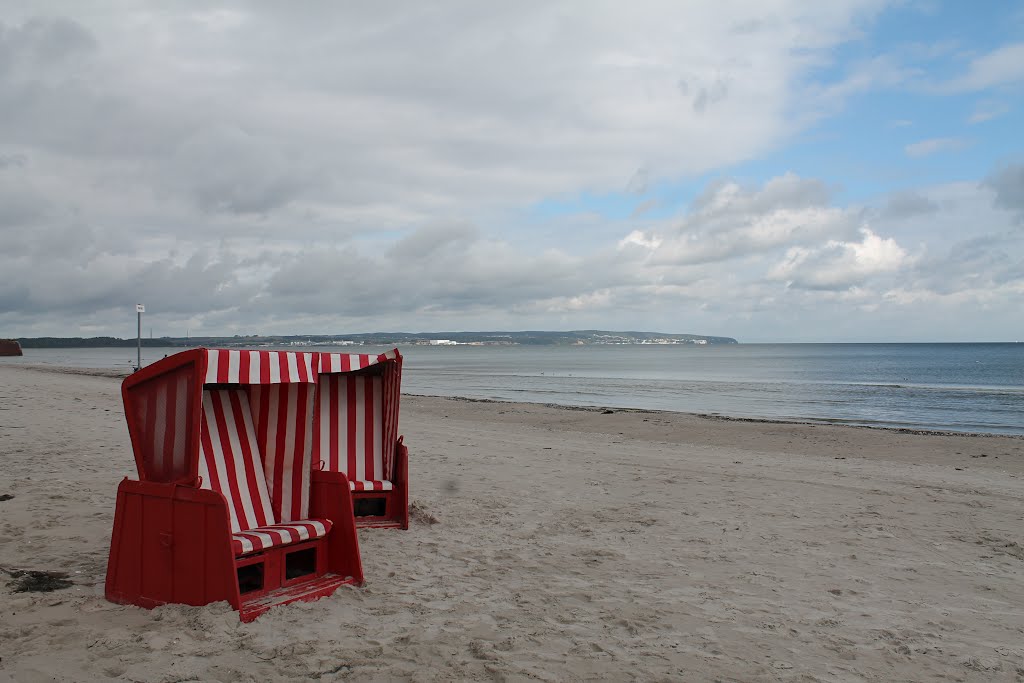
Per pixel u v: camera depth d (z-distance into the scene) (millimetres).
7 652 3906
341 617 4582
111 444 12039
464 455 12352
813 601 5297
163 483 4746
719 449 15164
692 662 4070
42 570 5414
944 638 4613
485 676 3773
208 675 3680
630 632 4539
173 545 4605
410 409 24141
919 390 38000
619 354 165125
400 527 7039
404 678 3719
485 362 103562
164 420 4852
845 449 15664
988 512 8664
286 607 4652
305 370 5457
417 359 123938
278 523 5336
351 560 5227
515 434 16641
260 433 5652
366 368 7203
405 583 5363
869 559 6480
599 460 12383
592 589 5395
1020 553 6789
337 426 7176
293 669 3777
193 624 4215
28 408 17609
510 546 6555
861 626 4793
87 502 7656
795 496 9398
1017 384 43562
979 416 24797
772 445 16219
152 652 3916
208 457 5160
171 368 4793
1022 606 5316
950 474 12133
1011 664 4195
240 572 5207
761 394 35375
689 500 8969
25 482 8586
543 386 42406
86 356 129750
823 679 3898
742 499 9117
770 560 6355
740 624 4750
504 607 4922
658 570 5953
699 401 31141
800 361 97875
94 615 4520
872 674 4000
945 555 6688
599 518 7832
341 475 5270
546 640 4336
